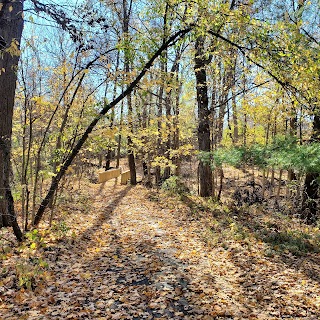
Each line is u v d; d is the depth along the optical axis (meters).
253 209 12.32
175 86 7.99
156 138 16.11
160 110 16.03
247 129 16.66
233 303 4.79
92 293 4.95
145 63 7.89
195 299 4.85
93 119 8.13
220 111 15.36
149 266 6.23
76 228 8.79
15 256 5.91
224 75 12.46
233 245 7.66
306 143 8.72
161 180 18.61
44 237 7.18
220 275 5.92
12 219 6.50
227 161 9.39
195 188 17.80
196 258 6.80
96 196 15.62
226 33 6.82
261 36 5.75
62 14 4.46
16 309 4.26
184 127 15.02
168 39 7.57
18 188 7.98
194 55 11.60
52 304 4.52
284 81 6.11
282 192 17.92
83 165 19.31
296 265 6.46
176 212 11.45
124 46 7.26
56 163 9.02
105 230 8.98
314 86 6.08
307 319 4.38
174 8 7.09
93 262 6.38
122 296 4.90
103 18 5.05
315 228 9.77
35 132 9.73
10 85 6.93
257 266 6.38
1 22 5.34
